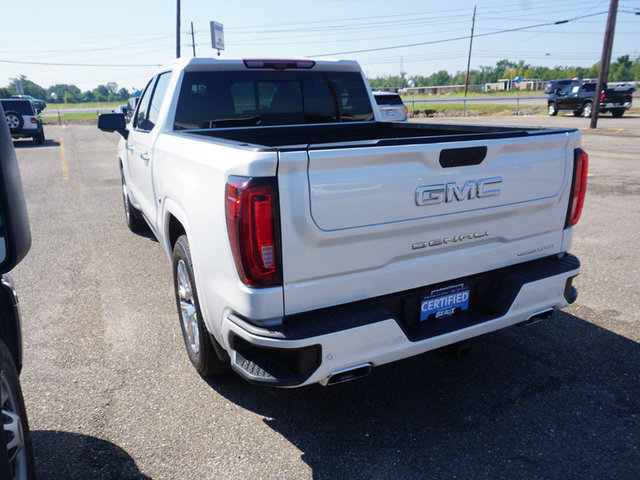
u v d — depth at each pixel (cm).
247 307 223
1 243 199
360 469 243
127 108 1850
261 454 255
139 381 322
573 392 301
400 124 428
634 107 3284
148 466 247
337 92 438
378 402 297
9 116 2017
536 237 290
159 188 362
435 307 265
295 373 224
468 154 246
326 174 216
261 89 405
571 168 292
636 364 330
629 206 746
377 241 235
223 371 314
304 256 221
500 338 369
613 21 1928
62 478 240
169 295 459
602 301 425
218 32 3609
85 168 1341
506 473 238
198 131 366
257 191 209
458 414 283
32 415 288
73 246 618
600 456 248
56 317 416
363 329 229
